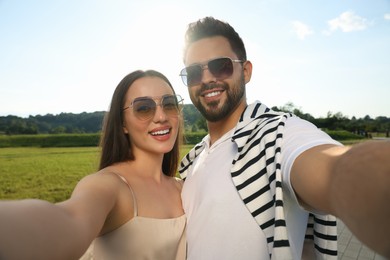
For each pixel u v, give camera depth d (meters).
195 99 0.54
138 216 0.42
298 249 0.35
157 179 0.52
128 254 0.40
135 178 0.47
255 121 0.40
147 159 0.51
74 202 0.27
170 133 0.53
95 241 0.40
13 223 0.18
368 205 0.15
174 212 0.47
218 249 0.37
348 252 1.32
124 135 0.52
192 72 0.53
